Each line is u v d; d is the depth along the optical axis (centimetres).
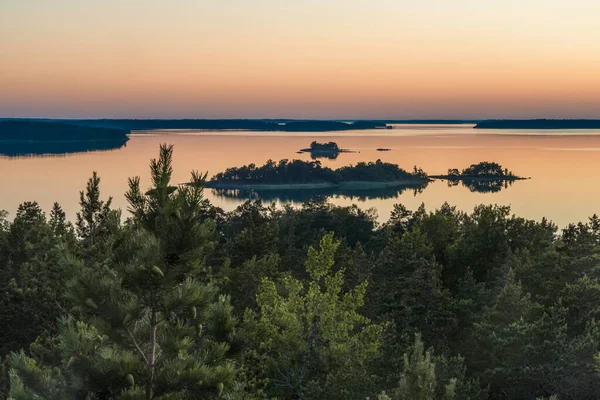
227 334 1424
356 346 2566
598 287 3491
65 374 1166
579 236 5297
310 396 2284
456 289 5347
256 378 2292
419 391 1748
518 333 2819
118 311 1159
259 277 4228
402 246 4841
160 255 1151
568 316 3506
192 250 1176
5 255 4669
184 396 1185
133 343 1234
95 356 1170
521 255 5125
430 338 3534
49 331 2966
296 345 2561
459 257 5625
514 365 2795
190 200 1195
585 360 2678
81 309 1173
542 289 4341
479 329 3170
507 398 2853
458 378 2519
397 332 3644
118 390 1134
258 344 2484
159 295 1188
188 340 1289
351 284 5384
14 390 1133
